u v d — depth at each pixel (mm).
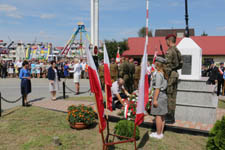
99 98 3326
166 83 4363
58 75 8953
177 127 4906
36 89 12305
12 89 12312
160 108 4355
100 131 3338
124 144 4262
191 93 5391
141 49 30250
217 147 3240
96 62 8500
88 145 4246
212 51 26906
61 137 4656
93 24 11320
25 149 4039
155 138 4551
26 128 5219
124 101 5801
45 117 6199
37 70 19625
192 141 4398
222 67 11156
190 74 6020
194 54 5926
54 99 8719
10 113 6637
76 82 10617
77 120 5098
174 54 4914
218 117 5934
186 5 6332
